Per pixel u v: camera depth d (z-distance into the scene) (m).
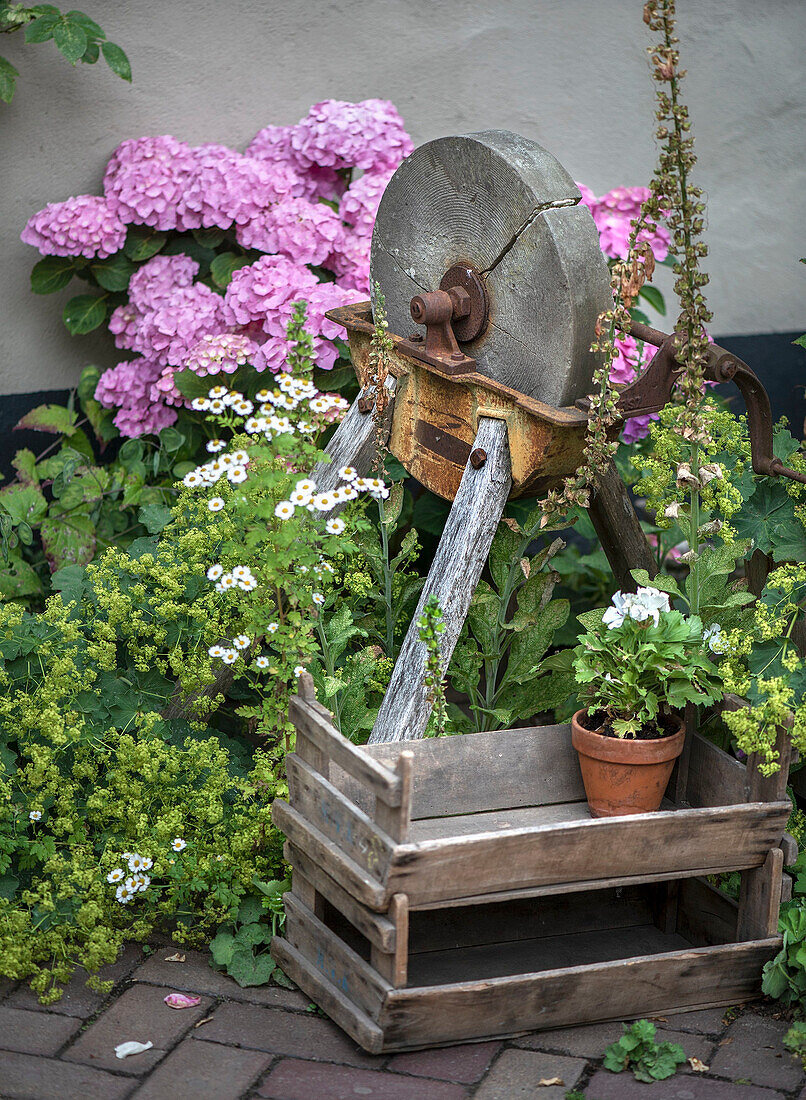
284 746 2.81
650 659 2.62
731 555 2.88
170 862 2.74
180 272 3.98
